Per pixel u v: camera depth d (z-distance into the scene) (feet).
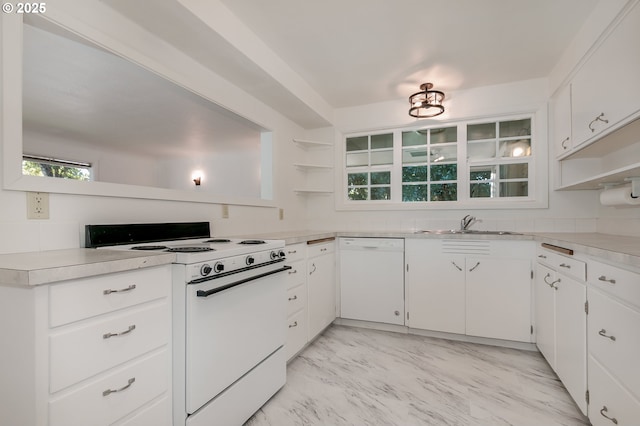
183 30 5.72
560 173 8.94
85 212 4.81
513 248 8.17
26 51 7.08
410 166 11.09
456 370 7.12
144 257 3.77
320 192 11.79
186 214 6.77
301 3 5.92
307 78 9.16
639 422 3.59
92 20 4.81
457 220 10.32
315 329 8.57
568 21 6.51
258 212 9.16
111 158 18.30
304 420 5.41
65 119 12.37
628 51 5.08
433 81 9.45
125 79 8.77
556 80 8.47
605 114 5.86
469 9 6.13
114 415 3.48
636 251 3.98
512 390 6.28
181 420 4.22
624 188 6.28
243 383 5.20
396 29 6.79
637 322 3.64
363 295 9.71
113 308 3.48
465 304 8.61
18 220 4.00
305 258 8.11
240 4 5.93
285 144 10.62
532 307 8.02
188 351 4.20
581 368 5.15
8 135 3.87
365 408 5.73
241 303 5.19
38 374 2.83
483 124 10.30
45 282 2.82
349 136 11.83
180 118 12.34
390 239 9.40
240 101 8.28
